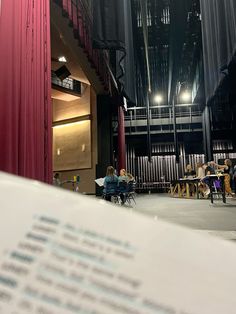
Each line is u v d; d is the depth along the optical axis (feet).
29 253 0.82
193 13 34.73
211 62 26.16
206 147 46.09
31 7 9.68
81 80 30.25
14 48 8.30
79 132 34.47
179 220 13.23
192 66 44.68
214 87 26.03
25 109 8.66
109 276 0.80
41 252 0.83
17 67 8.36
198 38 37.52
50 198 1.01
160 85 55.47
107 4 19.88
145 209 19.21
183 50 41.57
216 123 48.47
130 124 49.98
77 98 34.94
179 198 32.58
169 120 49.85
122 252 0.87
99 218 0.97
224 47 20.88
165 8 37.11
